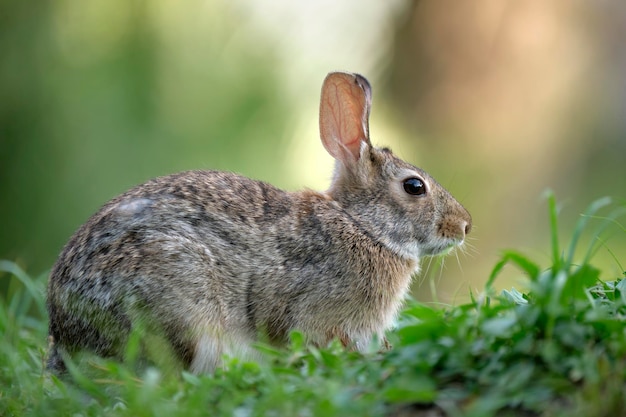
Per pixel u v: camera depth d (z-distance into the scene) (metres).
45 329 11.50
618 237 20.61
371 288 10.88
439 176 21.66
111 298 9.27
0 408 8.20
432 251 11.55
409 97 22.36
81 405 7.84
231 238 10.16
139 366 9.30
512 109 22.52
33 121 17.69
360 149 11.30
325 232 10.73
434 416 6.48
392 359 7.09
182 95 17.89
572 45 22.89
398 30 22.03
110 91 17.56
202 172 10.78
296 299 10.48
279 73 18.66
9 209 17.92
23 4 17.80
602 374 6.42
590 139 23.95
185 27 18.27
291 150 18.06
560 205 9.97
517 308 7.16
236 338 10.20
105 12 17.97
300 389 6.87
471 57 22.28
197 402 6.93
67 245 9.71
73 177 17.62
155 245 9.52
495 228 22.08
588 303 7.35
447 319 8.10
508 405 6.39
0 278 18.09
